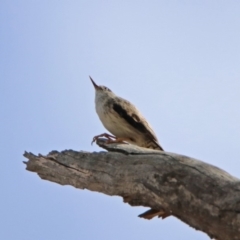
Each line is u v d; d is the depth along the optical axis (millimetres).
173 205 11281
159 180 11523
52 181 13219
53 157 13023
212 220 10586
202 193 10859
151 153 12117
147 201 11867
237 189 10570
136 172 11914
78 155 12836
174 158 11703
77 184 12820
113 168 12289
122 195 12250
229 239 10414
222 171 11180
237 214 10266
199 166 11305
